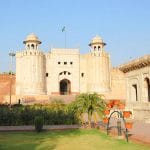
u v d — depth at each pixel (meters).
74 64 70.44
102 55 69.62
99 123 23.91
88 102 21.77
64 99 58.41
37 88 65.50
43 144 14.99
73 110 22.22
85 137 17.45
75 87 70.06
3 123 24.80
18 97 61.69
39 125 20.44
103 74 69.19
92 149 13.43
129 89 33.44
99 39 70.19
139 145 14.14
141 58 29.23
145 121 26.20
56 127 23.02
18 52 68.56
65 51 70.38
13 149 13.57
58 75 69.75
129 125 15.91
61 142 15.65
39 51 67.25
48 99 60.09
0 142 15.73
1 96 66.62
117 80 70.31
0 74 68.31
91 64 70.19
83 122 24.88
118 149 13.23
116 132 19.09
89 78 70.44
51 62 69.94
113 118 30.95
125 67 33.72
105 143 15.02
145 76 29.30
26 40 67.19
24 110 26.00
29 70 65.94
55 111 25.84
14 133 19.80
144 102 28.84
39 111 25.70
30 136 18.20
